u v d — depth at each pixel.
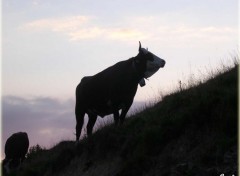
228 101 13.65
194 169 12.35
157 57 17.17
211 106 14.01
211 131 13.47
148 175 13.47
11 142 23.33
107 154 16.16
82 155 17.42
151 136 14.45
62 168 17.98
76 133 19.69
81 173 16.66
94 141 17.14
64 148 18.97
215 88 14.78
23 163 22.22
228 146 12.63
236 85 14.59
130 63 17.30
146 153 14.23
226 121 13.23
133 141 15.05
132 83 17.25
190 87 17.05
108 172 15.36
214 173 11.98
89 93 18.50
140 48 17.34
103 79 17.84
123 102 17.39
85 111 19.28
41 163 19.92
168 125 14.57
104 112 18.56
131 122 16.38
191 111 14.30
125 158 15.05
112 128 16.81
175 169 12.63
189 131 13.90
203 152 12.98
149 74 17.23
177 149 13.66
